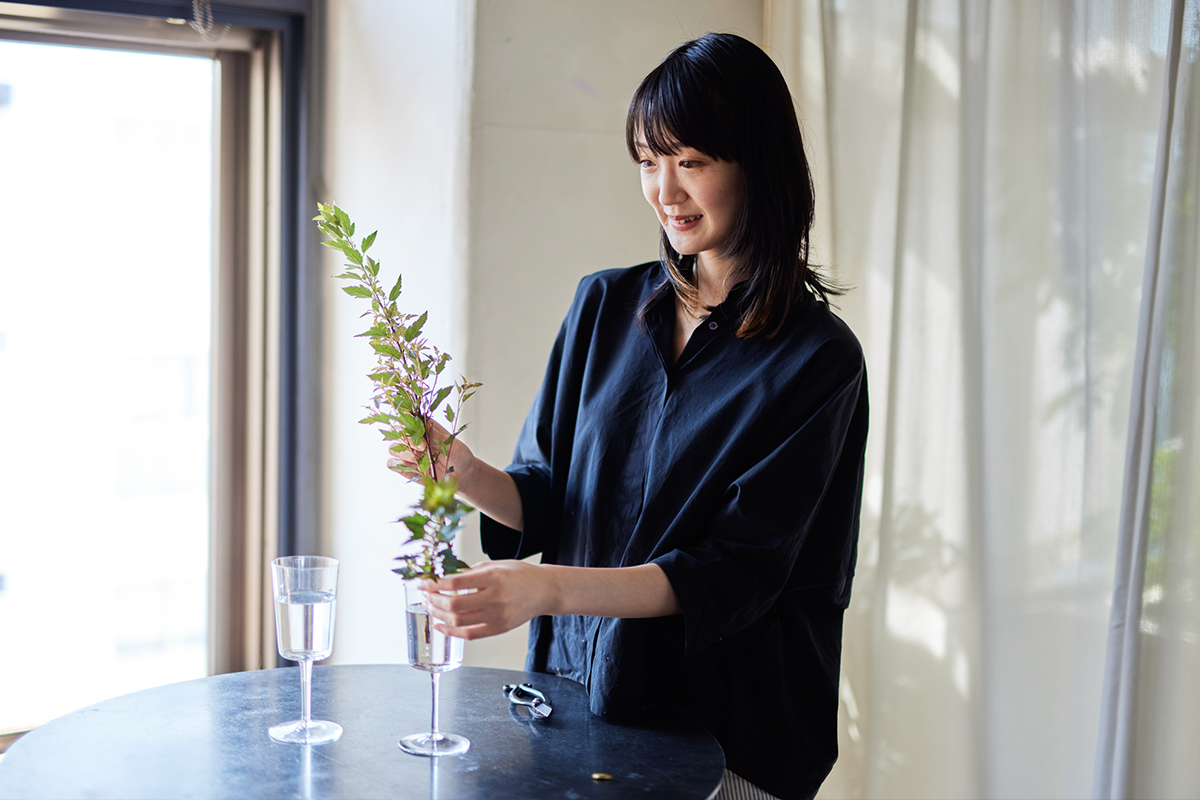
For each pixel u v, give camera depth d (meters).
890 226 1.58
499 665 1.68
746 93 1.11
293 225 2.11
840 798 1.65
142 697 1.13
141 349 2.17
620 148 1.70
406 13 1.76
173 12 1.99
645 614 1.04
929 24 1.55
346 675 1.23
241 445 2.23
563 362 1.33
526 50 1.62
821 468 1.11
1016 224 1.44
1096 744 1.36
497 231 1.61
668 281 1.25
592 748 1.01
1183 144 1.19
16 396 2.08
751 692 1.16
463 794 0.88
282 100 2.08
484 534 1.30
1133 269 1.31
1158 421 1.21
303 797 0.87
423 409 1.11
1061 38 1.38
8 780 0.89
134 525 2.20
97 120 2.09
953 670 1.51
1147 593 1.23
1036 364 1.42
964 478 1.50
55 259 2.09
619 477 1.21
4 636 2.12
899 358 1.58
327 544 2.13
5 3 1.88
